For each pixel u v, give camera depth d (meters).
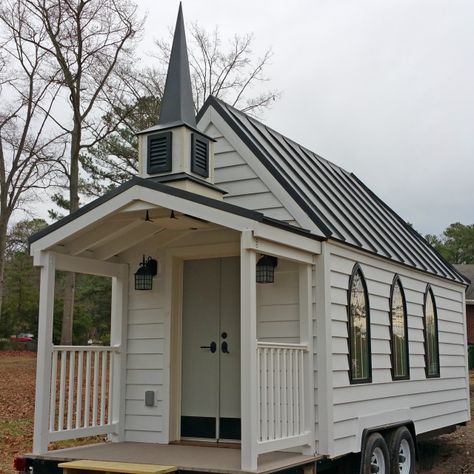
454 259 58.59
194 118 7.15
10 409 13.34
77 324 32.34
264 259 6.67
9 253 35.91
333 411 6.39
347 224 7.73
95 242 6.59
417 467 8.73
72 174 18.80
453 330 11.03
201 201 5.71
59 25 18.28
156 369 7.25
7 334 34.50
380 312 7.97
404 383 8.48
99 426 6.95
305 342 6.43
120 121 20.00
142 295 7.48
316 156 10.06
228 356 7.10
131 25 19.03
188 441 7.05
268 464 5.54
